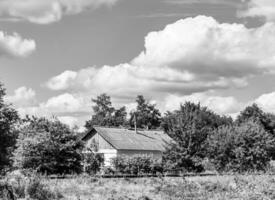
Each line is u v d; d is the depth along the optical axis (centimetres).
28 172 2808
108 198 2192
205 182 2973
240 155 4719
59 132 3547
